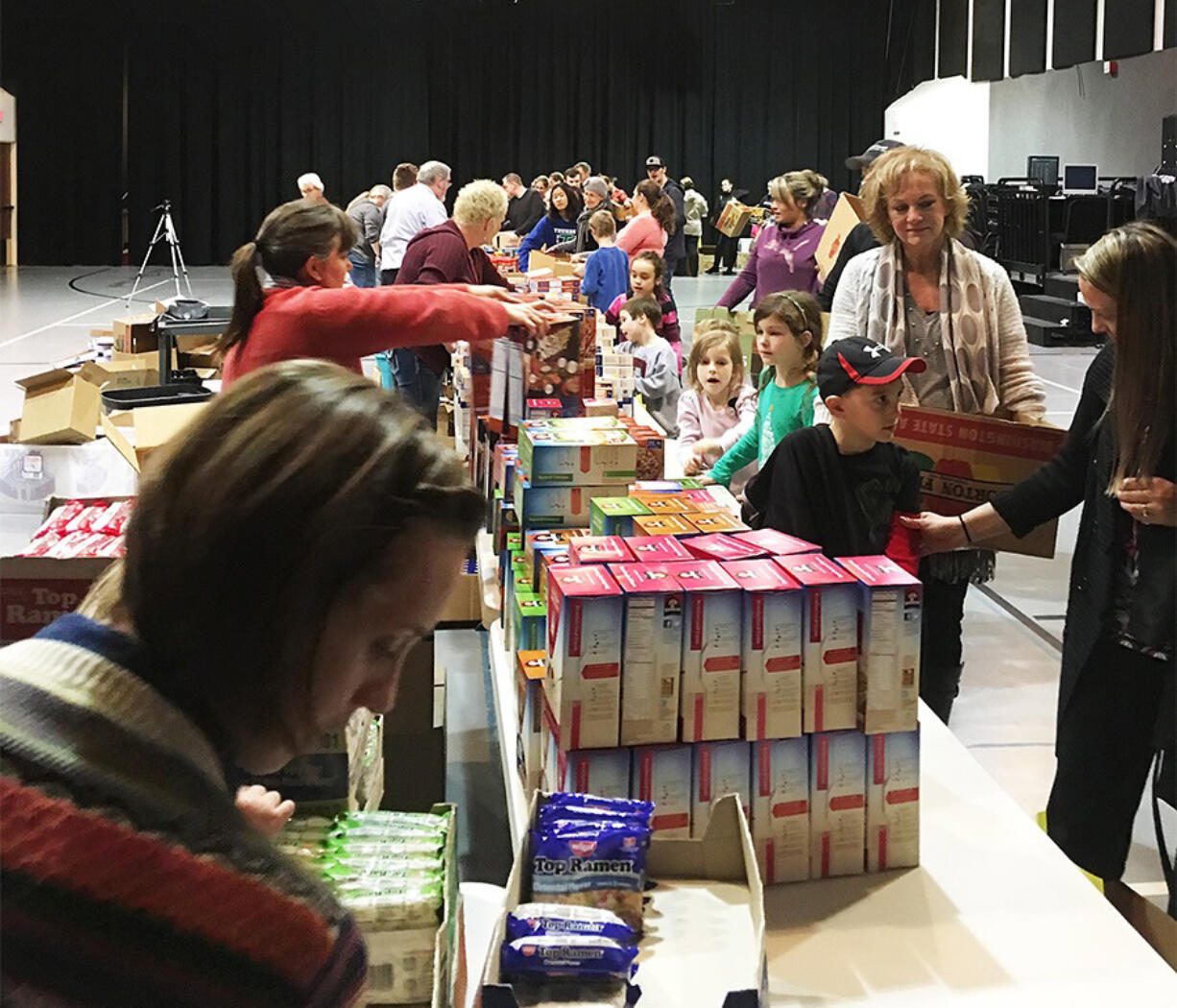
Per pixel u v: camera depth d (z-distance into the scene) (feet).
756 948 4.52
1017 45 53.01
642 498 7.84
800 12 73.20
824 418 10.46
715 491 8.59
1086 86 50.49
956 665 10.34
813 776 5.69
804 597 5.55
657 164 43.83
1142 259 7.22
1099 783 7.95
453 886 4.88
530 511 8.10
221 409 2.41
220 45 69.92
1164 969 5.20
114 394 14.07
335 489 2.31
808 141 74.59
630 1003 4.19
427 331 9.34
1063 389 31.78
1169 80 44.39
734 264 65.92
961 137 60.34
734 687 5.54
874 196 10.20
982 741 12.70
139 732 2.24
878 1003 4.96
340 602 2.35
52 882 2.09
